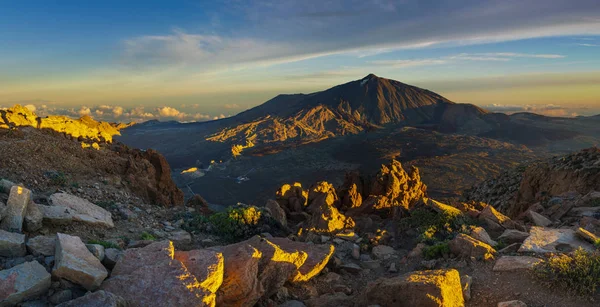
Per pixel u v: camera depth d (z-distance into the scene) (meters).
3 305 7.09
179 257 9.73
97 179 21.36
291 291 12.09
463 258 12.97
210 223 18.28
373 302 10.55
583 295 9.61
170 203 25.05
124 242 13.05
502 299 10.13
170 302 7.77
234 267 9.98
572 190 25.64
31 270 7.85
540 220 18.67
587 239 13.12
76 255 8.61
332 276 13.70
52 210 12.68
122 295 7.88
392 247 17.11
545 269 10.76
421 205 19.62
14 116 22.62
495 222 17.77
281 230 19.86
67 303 6.98
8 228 10.20
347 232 18.22
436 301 9.36
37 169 18.62
